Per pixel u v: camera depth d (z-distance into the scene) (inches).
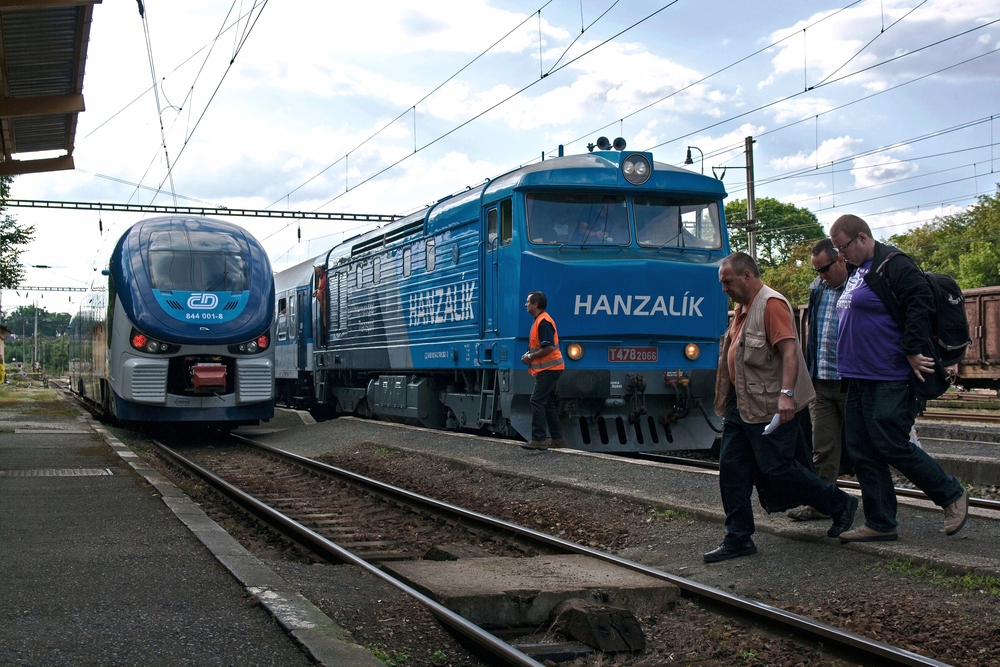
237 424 784.9
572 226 485.4
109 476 421.1
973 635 185.9
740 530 252.5
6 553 252.8
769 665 184.7
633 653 194.4
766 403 243.0
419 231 616.4
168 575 227.6
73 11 401.7
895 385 237.5
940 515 271.4
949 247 2191.2
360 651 168.2
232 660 165.9
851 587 223.1
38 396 1673.2
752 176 1301.7
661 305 479.8
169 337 617.0
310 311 914.7
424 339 601.0
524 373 476.1
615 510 321.1
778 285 2241.6
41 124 562.3
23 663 161.0
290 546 313.1
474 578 229.3
